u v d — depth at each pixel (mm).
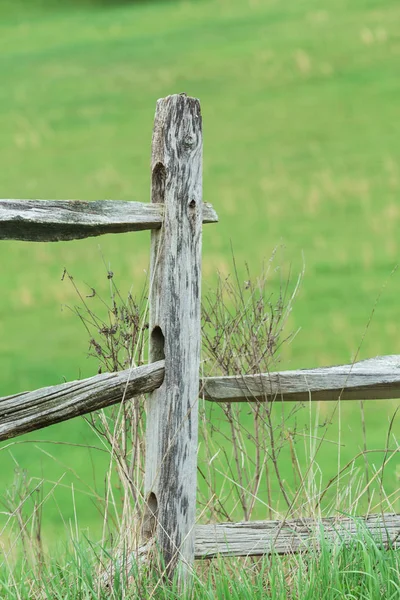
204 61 125125
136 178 85938
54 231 13406
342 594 13078
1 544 14648
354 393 15375
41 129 106000
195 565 15031
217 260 60750
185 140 14234
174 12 161125
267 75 114125
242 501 15656
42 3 182750
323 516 15320
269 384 14930
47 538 22391
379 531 14719
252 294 16266
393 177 77375
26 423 13172
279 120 97812
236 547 14602
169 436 14250
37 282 62625
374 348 45375
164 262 14234
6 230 13062
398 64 109875
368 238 64938
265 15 146000
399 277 56656
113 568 14055
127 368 14992
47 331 53031
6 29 165625
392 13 130625
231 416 15914
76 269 64375
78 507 29109
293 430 16938
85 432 37188
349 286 55594
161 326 14305
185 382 14305
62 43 149750
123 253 66688
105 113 110250
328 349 45406
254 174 82562
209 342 15898
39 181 87750
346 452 31453
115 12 169250
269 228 68750
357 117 95062
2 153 99312
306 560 14336
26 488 16203
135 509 14422
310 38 125875
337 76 109500
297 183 78688
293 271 58594
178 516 14328
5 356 48969
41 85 125562
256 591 13617
